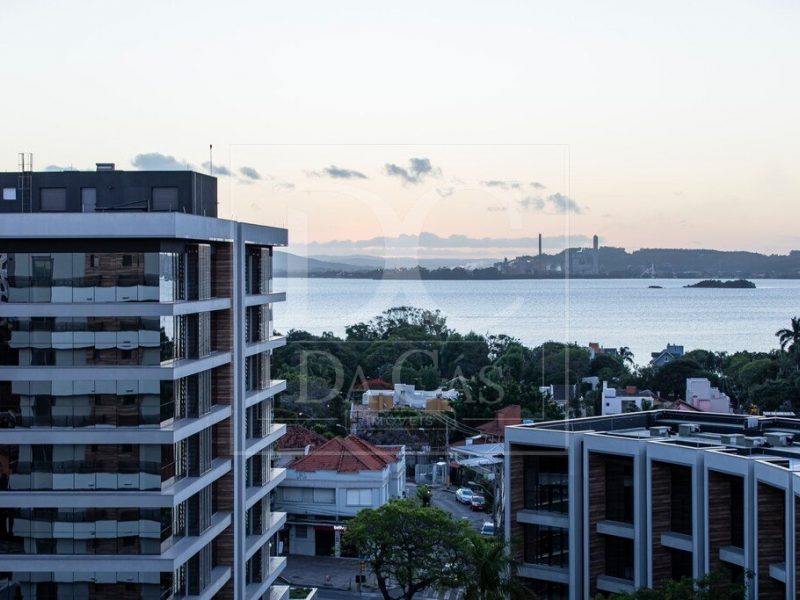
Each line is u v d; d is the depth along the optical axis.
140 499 42.16
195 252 45.72
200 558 45.22
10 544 42.44
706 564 53.03
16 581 42.19
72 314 42.47
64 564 42.12
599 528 57.84
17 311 42.41
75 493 42.16
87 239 42.41
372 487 56.72
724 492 53.22
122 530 42.16
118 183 48.44
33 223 41.91
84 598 42.16
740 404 141.88
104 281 42.47
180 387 44.59
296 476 57.00
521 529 58.62
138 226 41.97
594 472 57.91
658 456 55.53
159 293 42.50
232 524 49.00
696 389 134.88
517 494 58.06
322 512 57.34
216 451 48.94
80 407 42.47
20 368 42.44
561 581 57.66
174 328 43.59
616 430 64.69
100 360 42.59
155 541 42.19
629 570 57.75
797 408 134.38
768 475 48.47
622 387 134.38
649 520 55.91
